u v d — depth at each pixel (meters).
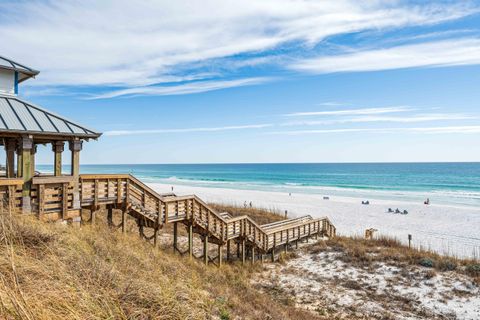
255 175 118.88
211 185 77.88
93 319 4.11
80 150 11.41
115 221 17.91
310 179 95.81
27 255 5.52
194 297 6.74
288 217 29.22
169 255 12.86
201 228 15.87
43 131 10.16
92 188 11.72
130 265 7.64
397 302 13.29
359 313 12.43
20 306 3.39
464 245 23.17
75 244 7.29
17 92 11.27
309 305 13.02
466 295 13.30
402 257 17.23
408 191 61.91
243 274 15.92
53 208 10.52
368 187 70.44
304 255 19.59
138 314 4.88
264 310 9.21
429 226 30.02
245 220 17.64
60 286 4.45
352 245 20.16
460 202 46.66
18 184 9.64
